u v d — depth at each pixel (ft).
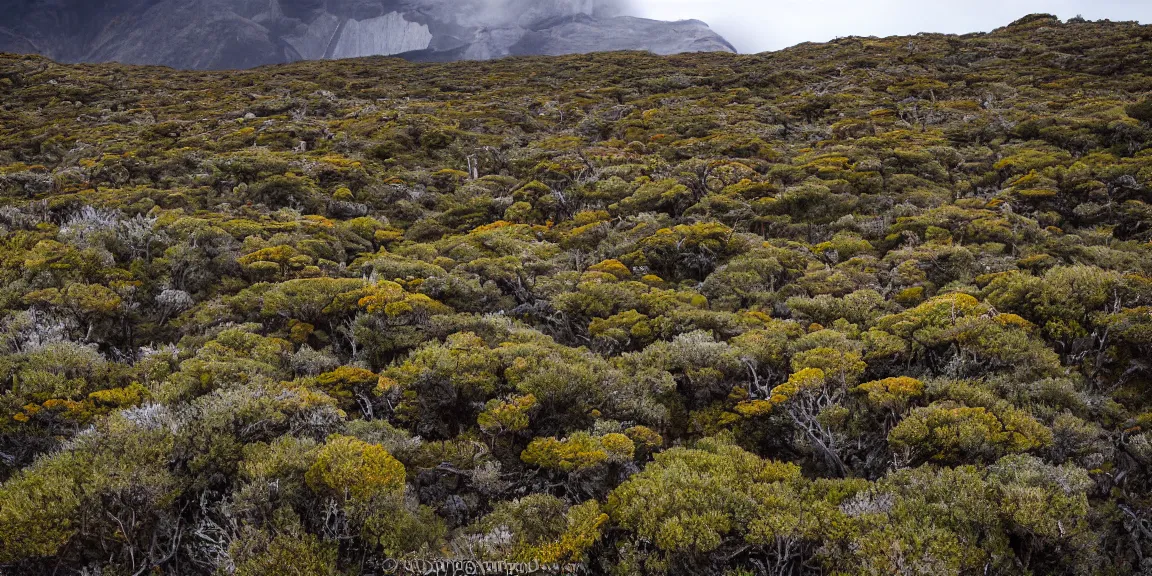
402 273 41.57
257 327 32.81
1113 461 22.50
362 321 32.89
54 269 35.37
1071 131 68.74
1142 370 27.96
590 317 37.42
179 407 22.81
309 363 29.32
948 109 90.02
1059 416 23.41
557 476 22.59
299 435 22.30
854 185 60.13
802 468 25.35
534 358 28.66
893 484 20.81
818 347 29.25
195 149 77.77
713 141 80.33
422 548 17.69
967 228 46.52
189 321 34.37
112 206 50.93
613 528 19.49
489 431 24.71
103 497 17.80
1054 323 30.35
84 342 30.25
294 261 41.50
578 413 26.32
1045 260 39.70
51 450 21.09
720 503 19.65
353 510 18.11
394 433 23.70
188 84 151.33
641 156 76.89
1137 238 46.32
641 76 150.92
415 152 83.76
